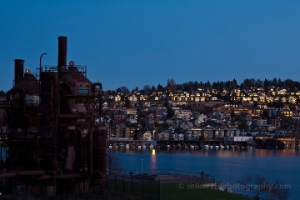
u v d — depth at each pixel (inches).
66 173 2950.3
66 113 3026.6
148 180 3555.6
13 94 3043.8
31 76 3110.2
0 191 2982.3
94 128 3011.8
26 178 2920.8
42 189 2913.4
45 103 2903.5
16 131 3019.2
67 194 2886.3
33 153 3021.7
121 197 2800.2
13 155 3046.3
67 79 3063.5
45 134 2906.0
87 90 3070.9
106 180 3112.7
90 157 2972.4
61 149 2984.7
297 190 5876.0
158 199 2797.7
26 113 3011.8
